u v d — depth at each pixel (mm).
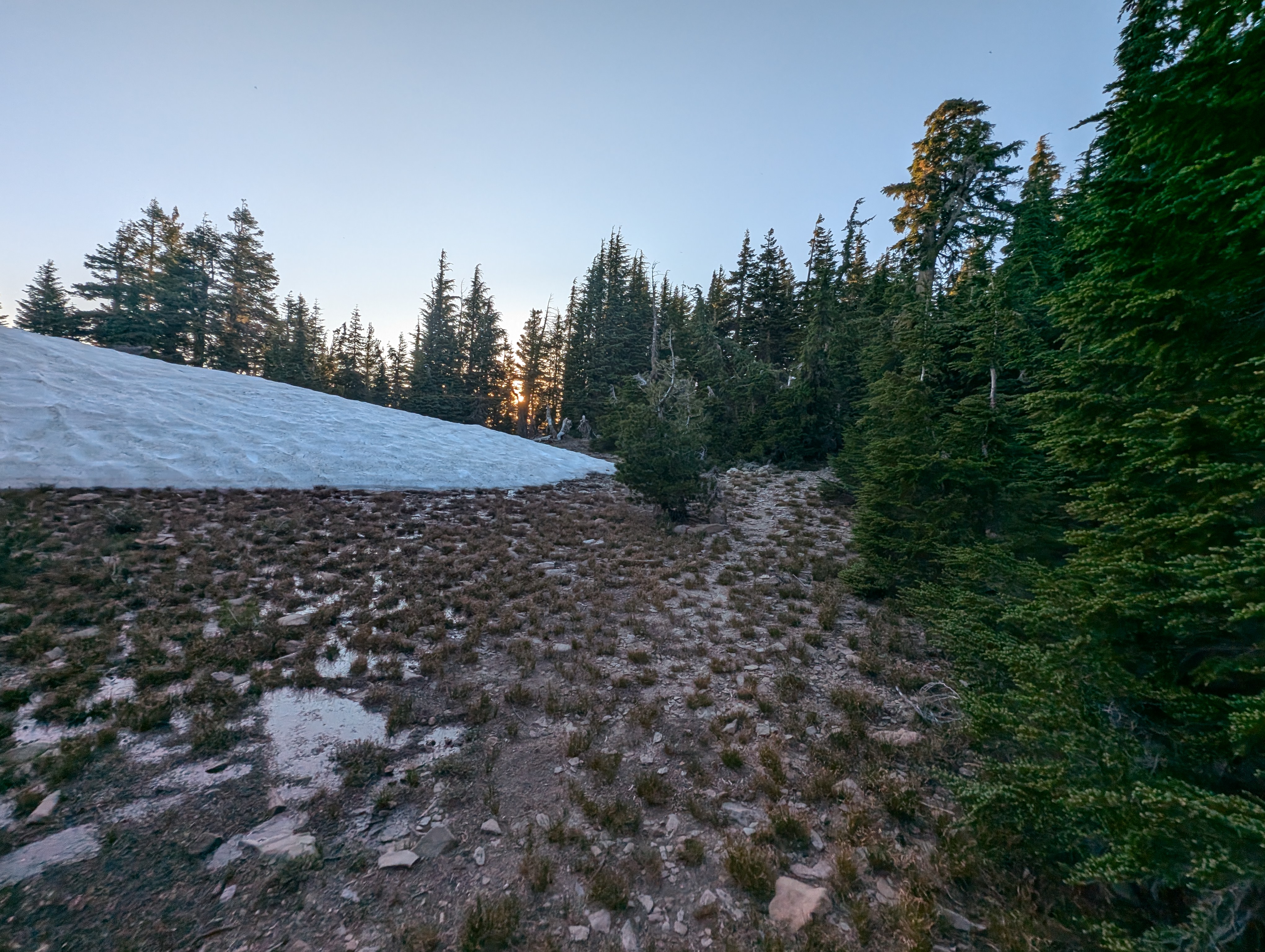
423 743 5809
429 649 8133
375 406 34406
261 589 9984
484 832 4562
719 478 24781
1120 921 3627
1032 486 8469
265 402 27672
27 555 9797
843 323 26906
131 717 5633
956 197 22328
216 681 6629
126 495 15477
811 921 3744
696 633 9234
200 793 4754
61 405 19438
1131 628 4105
